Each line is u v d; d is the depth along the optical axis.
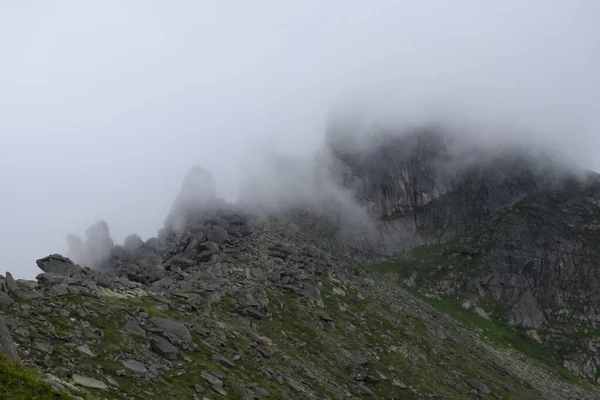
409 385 85.56
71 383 37.88
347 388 72.75
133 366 46.03
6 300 46.91
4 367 33.78
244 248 127.75
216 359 58.16
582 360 185.62
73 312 51.50
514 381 117.56
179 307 74.06
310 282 118.06
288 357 72.31
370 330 105.81
